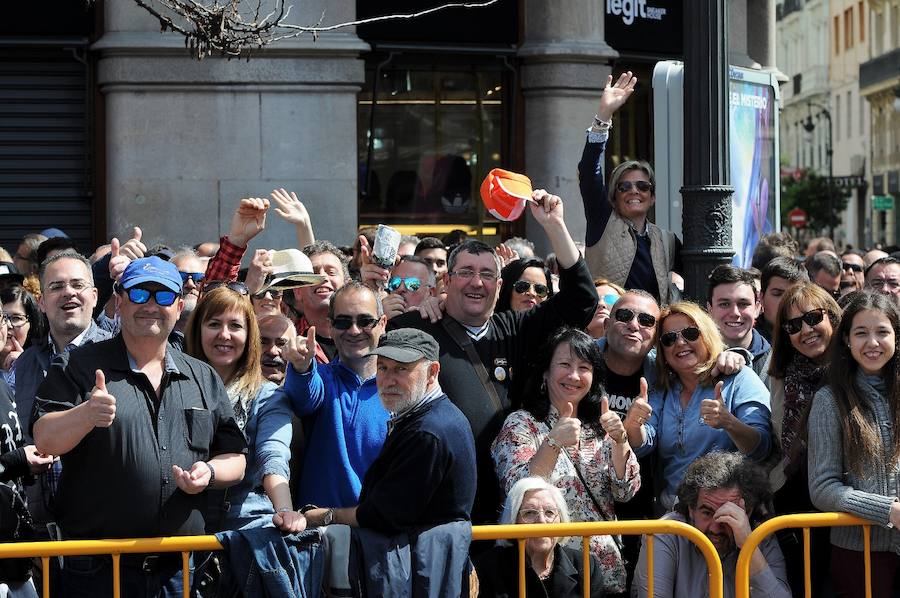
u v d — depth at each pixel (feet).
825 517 26.50
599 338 35.32
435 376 26.03
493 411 30.19
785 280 35.63
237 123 54.90
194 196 54.85
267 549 24.50
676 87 46.39
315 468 28.07
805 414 28.53
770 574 26.81
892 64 297.33
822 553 28.25
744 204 53.01
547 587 26.66
